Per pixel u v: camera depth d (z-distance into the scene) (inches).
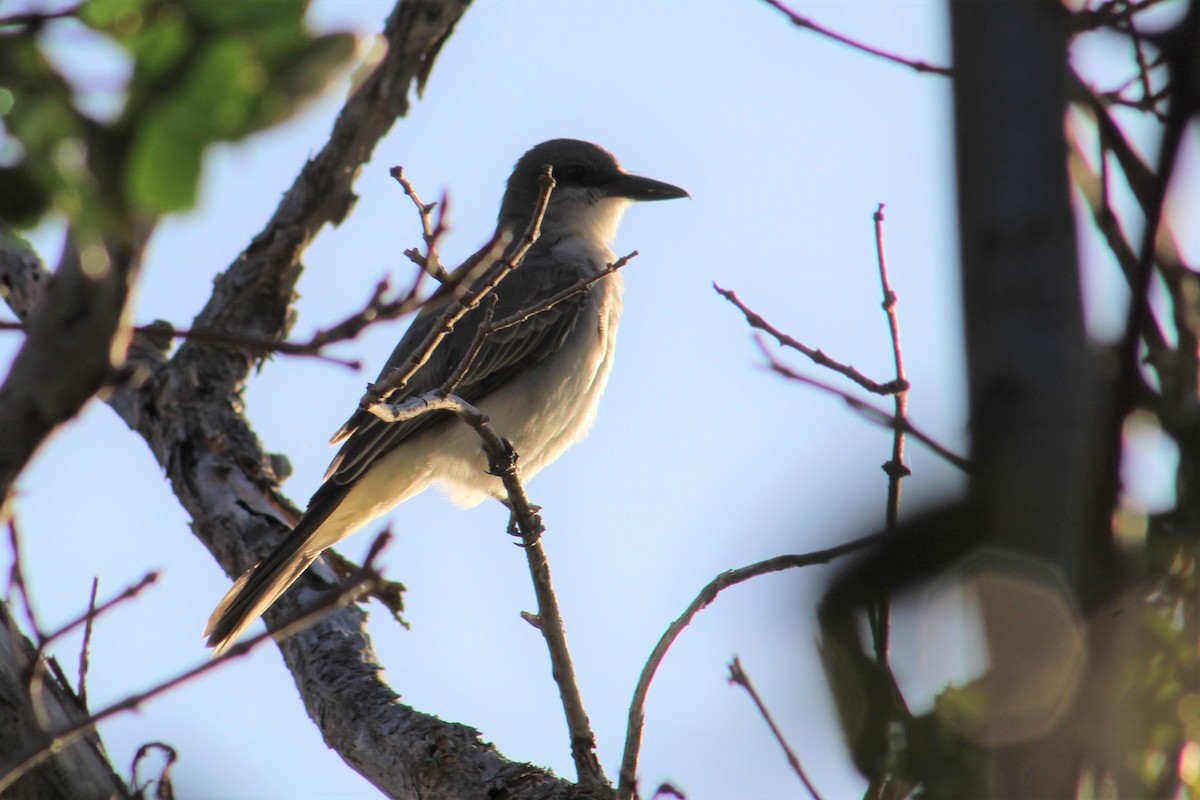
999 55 190.5
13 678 315.0
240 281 589.0
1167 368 234.2
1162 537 232.2
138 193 152.6
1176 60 206.8
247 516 552.4
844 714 251.6
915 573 238.5
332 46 154.6
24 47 151.4
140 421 581.6
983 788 231.3
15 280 548.7
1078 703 186.2
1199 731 220.5
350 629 508.4
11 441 180.5
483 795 422.0
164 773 322.7
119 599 285.0
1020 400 184.5
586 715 417.4
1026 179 187.2
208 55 151.9
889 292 316.8
